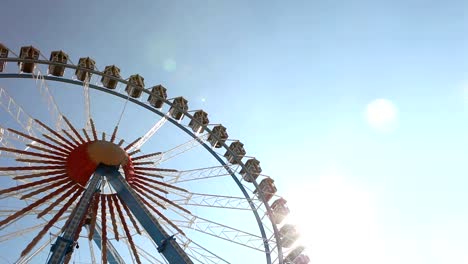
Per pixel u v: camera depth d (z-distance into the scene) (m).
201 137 35.34
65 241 18.48
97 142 25.56
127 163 25.84
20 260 20.78
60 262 17.78
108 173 24.45
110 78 33.88
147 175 27.02
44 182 23.44
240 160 35.91
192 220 27.47
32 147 24.81
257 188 34.59
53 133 25.36
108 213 25.75
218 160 35.03
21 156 24.58
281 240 32.22
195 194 28.30
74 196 23.38
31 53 31.09
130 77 35.12
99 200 23.88
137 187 26.11
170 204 26.62
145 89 35.12
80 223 21.62
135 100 34.84
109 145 25.55
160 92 35.88
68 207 22.67
